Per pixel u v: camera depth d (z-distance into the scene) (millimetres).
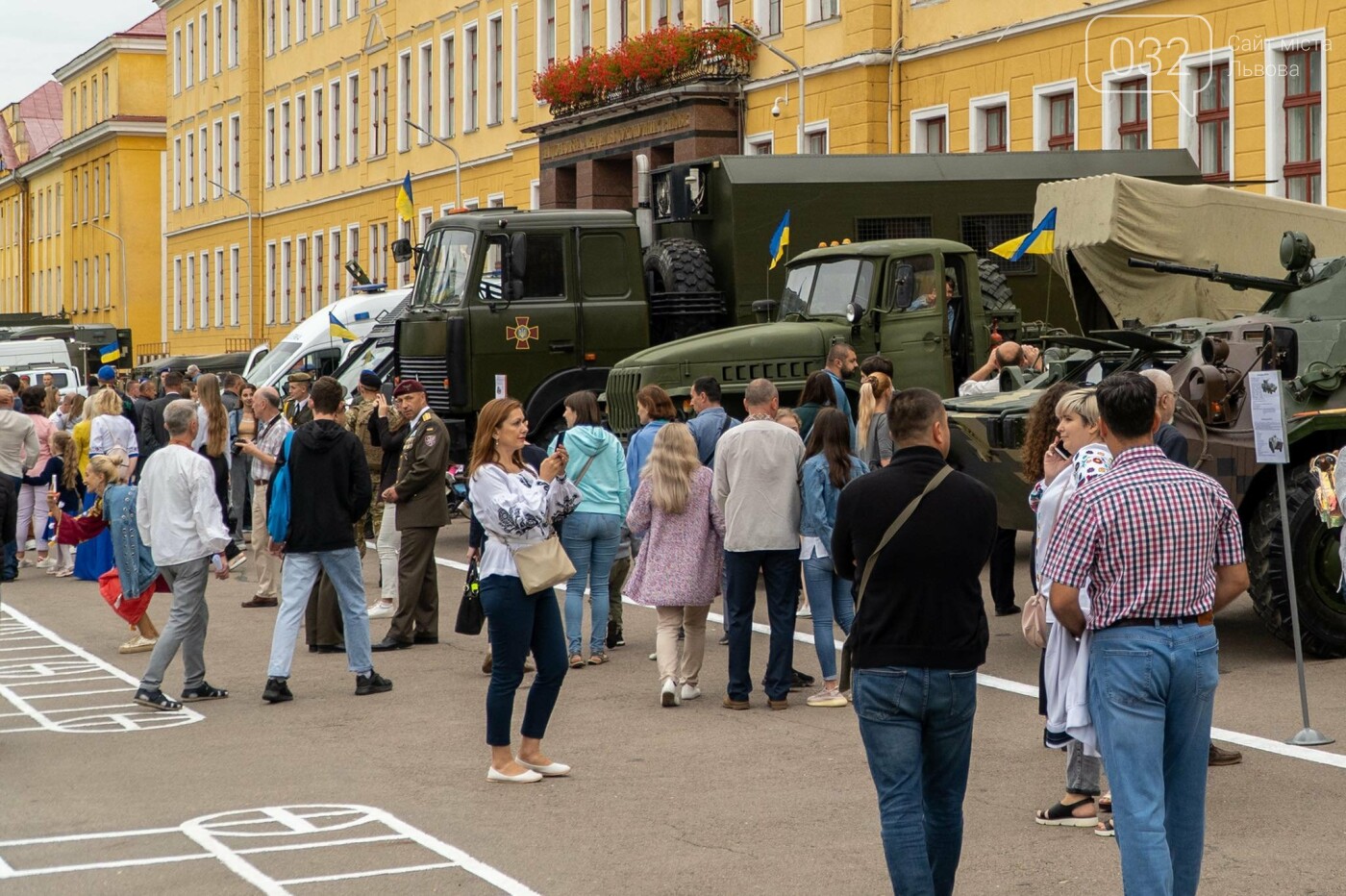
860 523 6121
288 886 7031
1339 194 22812
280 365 31375
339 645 13219
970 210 20172
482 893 6902
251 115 65062
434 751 9602
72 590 17812
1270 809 7930
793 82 33688
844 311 17797
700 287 19641
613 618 13062
